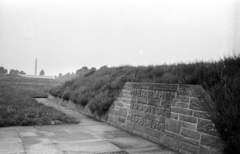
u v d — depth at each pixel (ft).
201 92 14.82
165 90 18.06
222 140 12.60
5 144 15.28
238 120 12.06
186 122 15.33
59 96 50.88
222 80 15.70
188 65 23.57
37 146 15.23
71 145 16.10
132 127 21.86
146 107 20.17
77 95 39.63
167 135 17.02
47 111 29.19
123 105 24.26
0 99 37.17
